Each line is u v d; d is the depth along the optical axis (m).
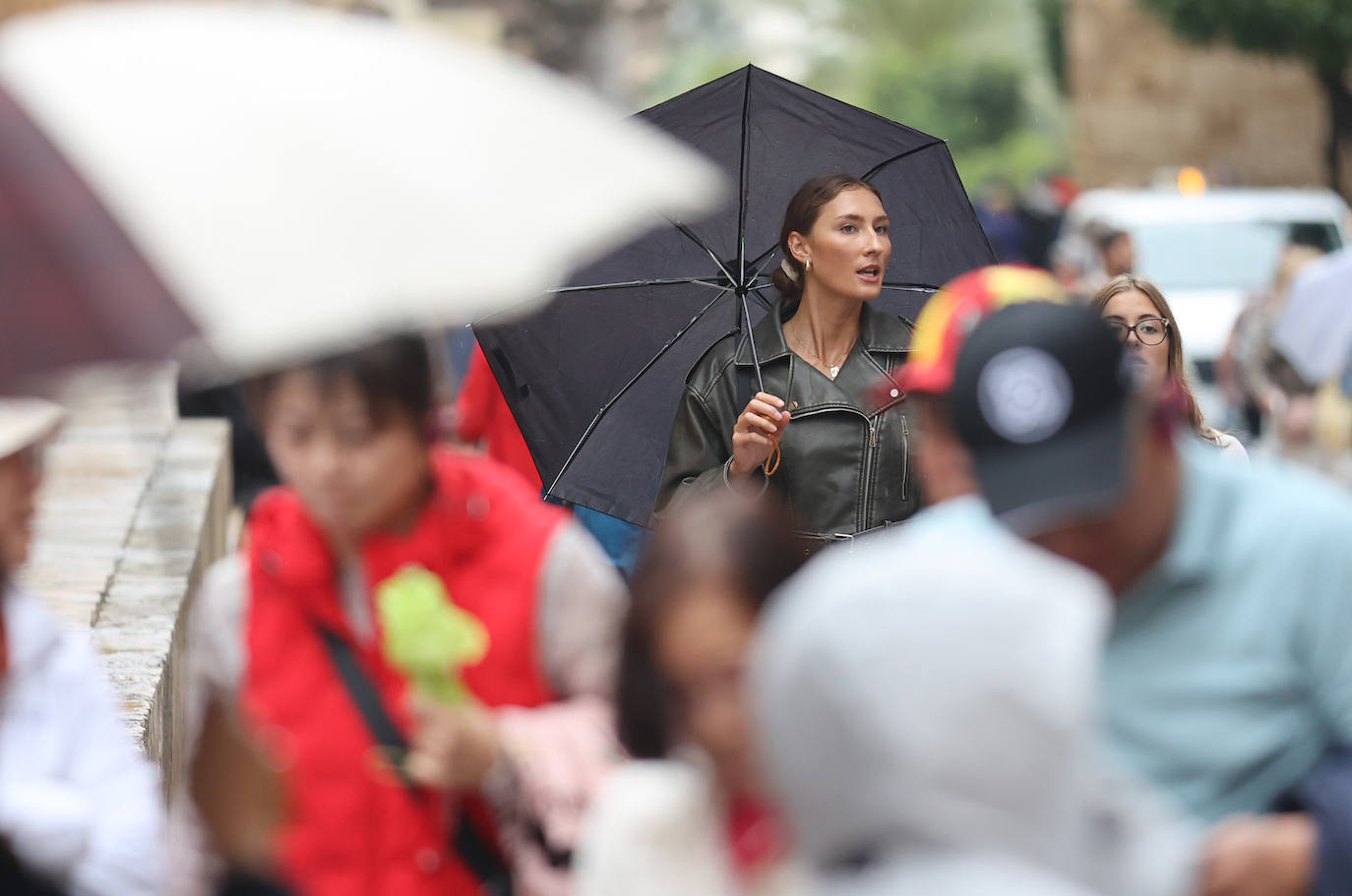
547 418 14.47
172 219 5.04
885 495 12.98
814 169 14.91
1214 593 7.02
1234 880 6.93
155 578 17.38
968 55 155.38
